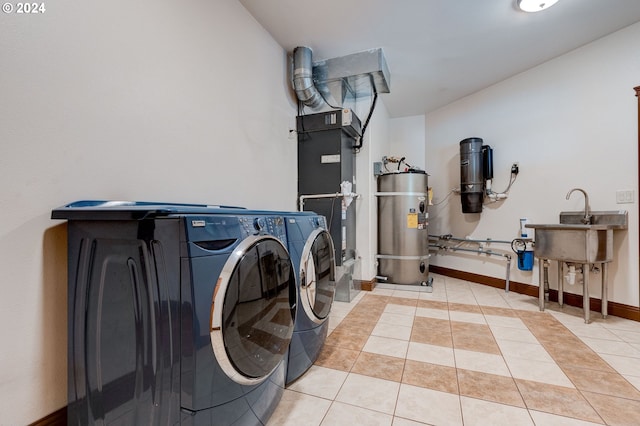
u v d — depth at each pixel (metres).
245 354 1.06
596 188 2.62
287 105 2.77
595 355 1.83
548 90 2.98
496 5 2.13
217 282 0.95
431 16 2.26
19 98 0.99
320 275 1.76
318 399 1.41
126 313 0.97
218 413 0.96
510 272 3.38
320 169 2.88
